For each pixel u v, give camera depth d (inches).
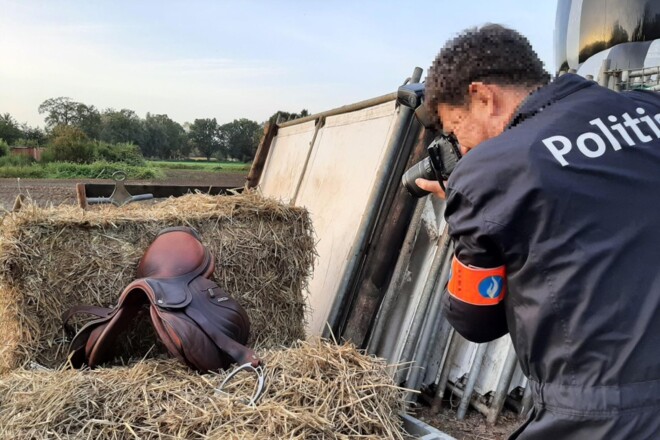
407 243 112.1
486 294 44.6
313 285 133.4
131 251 92.7
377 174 113.9
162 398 62.8
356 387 63.1
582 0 149.4
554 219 39.1
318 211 148.0
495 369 106.6
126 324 78.7
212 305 76.7
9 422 58.7
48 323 86.4
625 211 39.4
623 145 41.8
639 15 132.7
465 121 49.4
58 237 87.2
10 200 506.0
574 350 39.0
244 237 101.3
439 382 110.9
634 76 112.1
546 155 40.1
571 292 38.9
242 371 68.1
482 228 41.2
